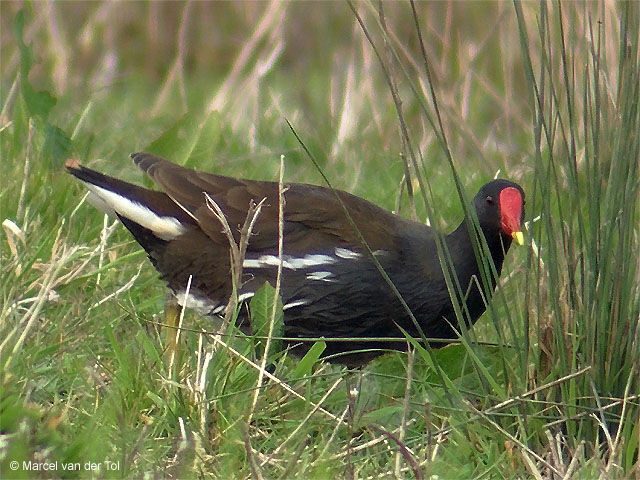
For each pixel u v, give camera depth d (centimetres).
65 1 1839
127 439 706
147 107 1659
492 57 1658
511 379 799
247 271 873
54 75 1623
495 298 929
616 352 746
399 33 1617
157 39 1869
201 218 886
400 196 1031
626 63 719
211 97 1680
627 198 726
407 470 708
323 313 860
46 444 665
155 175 906
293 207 884
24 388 740
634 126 720
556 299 743
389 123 1532
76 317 865
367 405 830
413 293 853
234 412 741
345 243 862
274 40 1719
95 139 1350
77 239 1009
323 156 1457
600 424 724
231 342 781
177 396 751
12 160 1114
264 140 1473
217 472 690
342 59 1641
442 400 763
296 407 788
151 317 937
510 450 731
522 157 1435
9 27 1759
